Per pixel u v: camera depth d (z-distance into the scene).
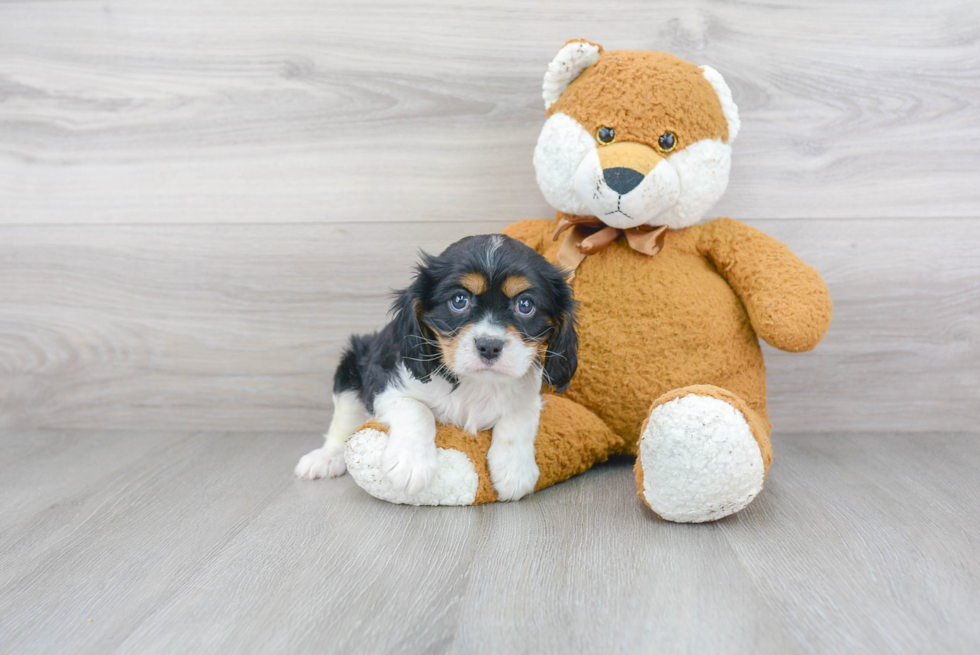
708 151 1.61
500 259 1.40
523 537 1.30
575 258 1.71
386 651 0.94
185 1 1.99
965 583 1.11
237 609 1.06
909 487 1.56
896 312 1.98
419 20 1.96
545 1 1.94
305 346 2.08
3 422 2.16
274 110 2.01
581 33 1.94
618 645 0.95
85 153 2.05
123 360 2.12
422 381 1.47
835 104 1.93
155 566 1.21
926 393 2.01
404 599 1.08
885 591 1.08
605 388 1.67
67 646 0.97
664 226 1.67
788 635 0.97
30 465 1.80
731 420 1.28
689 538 1.29
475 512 1.44
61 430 2.13
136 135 2.04
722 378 1.67
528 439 1.53
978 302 1.97
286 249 2.05
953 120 1.92
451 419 1.55
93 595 1.11
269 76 2.00
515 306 1.40
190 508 1.49
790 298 1.61
